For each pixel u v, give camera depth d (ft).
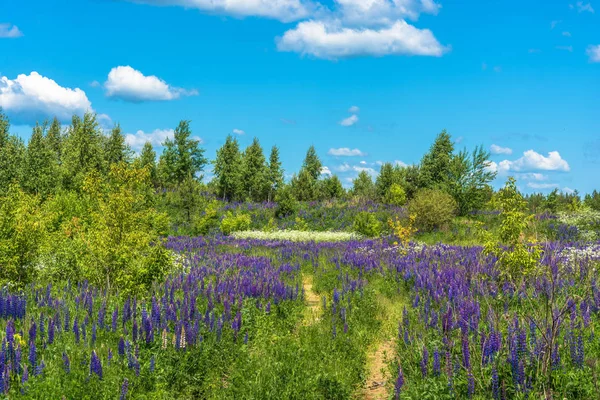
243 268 65.31
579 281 43.50
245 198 189.06
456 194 131.13
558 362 24.88
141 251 48.16
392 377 28.14
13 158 159.12
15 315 33.65
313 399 25.13
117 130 180.96
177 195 157.69
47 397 23.15
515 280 42.80
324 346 33.45
